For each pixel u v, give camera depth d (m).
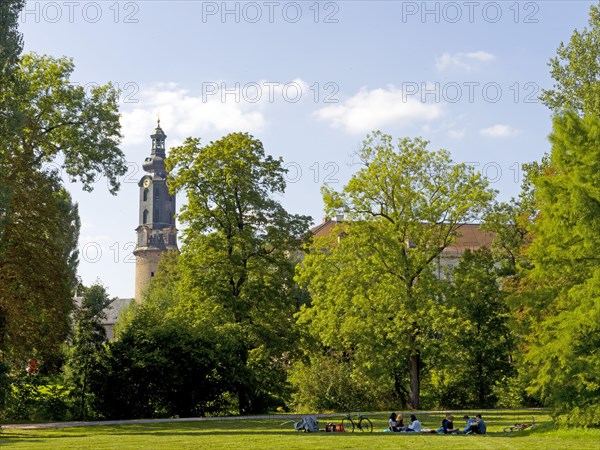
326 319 51.38
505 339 53.59
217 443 22.77
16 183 35.28
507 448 20.41
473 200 50.75
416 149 51.69
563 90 43.59
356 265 50.81
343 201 51.78
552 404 25.97
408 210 50.78
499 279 56.91
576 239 24.20
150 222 174.12
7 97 33.22
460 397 54.16
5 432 30.53
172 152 50.59
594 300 22.97
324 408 51.25
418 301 49.41
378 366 50.78
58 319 37.69
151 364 43.44
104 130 41.41
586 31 43.47
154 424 35.97
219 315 48.91
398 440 23.45
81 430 31.95
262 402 49.12
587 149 23.98
